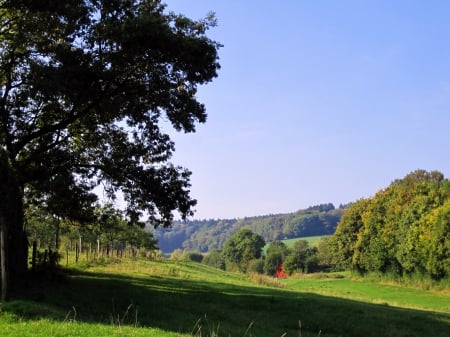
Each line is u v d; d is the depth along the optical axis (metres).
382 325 23.02
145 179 25.89
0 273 20.38
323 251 120.19
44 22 20.98
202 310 22.30
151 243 68.50
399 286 75.94
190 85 24.50
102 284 27.38
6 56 21.41
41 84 18.97
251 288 35.41
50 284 23.53
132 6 22.42
